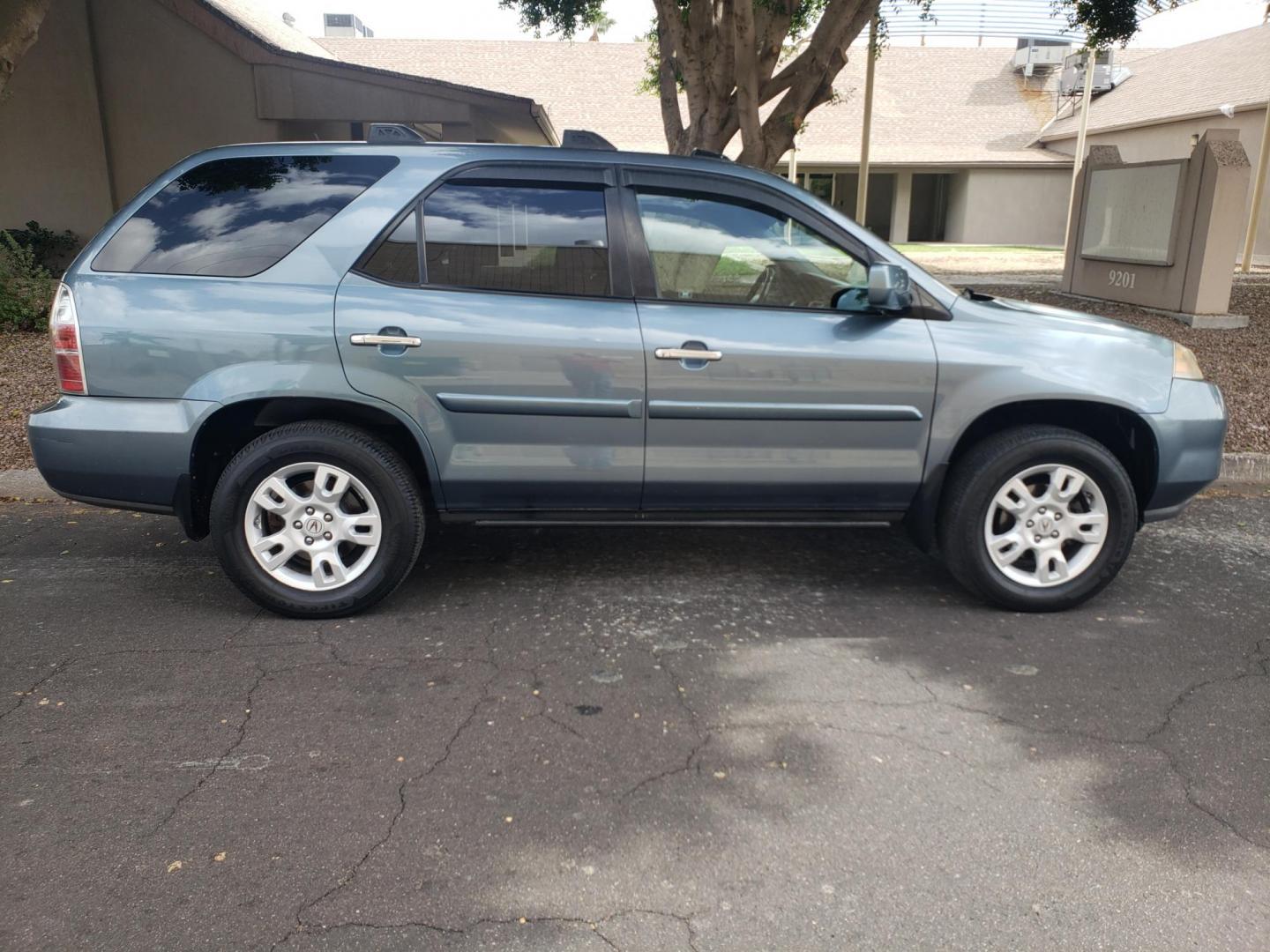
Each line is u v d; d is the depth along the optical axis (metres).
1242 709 3.52
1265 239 24.95
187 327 3.96
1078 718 3.45
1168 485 4.35
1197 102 27.84
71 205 15.57
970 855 2.71
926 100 36.66
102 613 4.30
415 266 4.08
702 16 9.88
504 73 35.88
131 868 2.62
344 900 2.51
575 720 3.40
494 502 4.25
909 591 4.64
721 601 4.49
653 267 4.17
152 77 14.95
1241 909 2.51
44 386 8.19
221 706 3.47
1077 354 4.24
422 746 3.23
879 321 4.19
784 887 2.58
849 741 3.28
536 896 2.53
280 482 4.08
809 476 4.25
